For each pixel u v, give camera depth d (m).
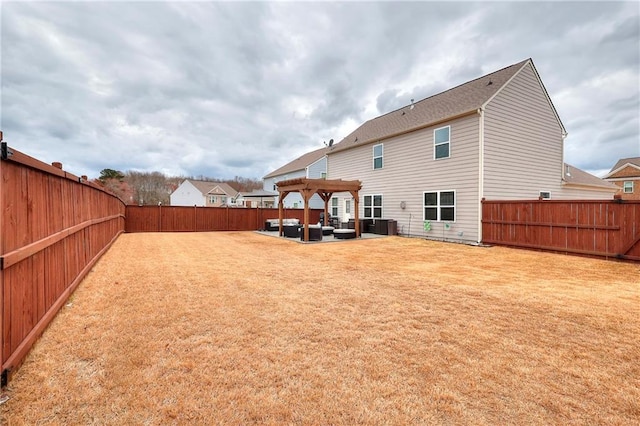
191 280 5.43
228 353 2.76
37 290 3.04
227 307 3.98
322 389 2.24
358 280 5.50
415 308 3.99
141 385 2.26
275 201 34.66
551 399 2.15
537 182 12.34
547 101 12.61
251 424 1.88
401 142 13.70
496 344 2.97
